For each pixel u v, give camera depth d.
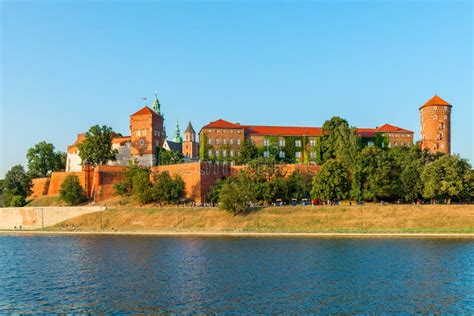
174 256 74.44
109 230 110.69
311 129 167.88
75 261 72.88
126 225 112.19
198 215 110.19
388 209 102.50
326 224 99.62
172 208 115.00
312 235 93.31
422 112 162.75
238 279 58.16
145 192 122.94
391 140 163.88
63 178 150.75
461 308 45.94
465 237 87.38
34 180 159.50
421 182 108.88
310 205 109.06
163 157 153.38
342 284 55.16
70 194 132.25
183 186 125.88
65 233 111.88
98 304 48.66
